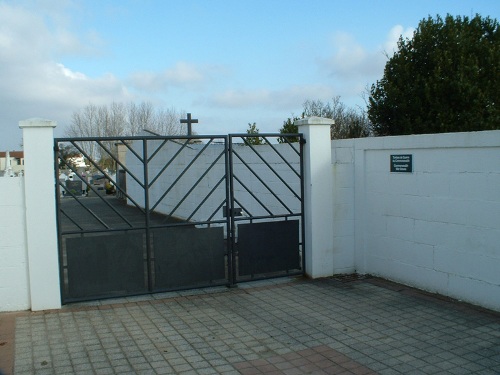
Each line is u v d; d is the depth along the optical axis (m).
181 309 6.55
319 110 32.16
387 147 7.54
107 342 5.39
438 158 6.76
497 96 15.26
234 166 11.35
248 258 7.69
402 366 4.70
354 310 6.38
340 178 8.17
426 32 15.70
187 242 7.30
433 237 6.91
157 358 4.95
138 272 7.04
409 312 6.23
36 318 6.18
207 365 4.78
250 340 5.42
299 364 4.78
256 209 10.46
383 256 7.84
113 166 39.88
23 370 4.68
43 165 6.41
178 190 16.25
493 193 6.04
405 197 7.34
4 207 6.35
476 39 15.80
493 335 5.39
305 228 8.11
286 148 9.24
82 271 6.74
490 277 6.14
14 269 6.42
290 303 6.74
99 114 44.03
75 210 22.19
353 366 4.71
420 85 15.48
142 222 16.72
